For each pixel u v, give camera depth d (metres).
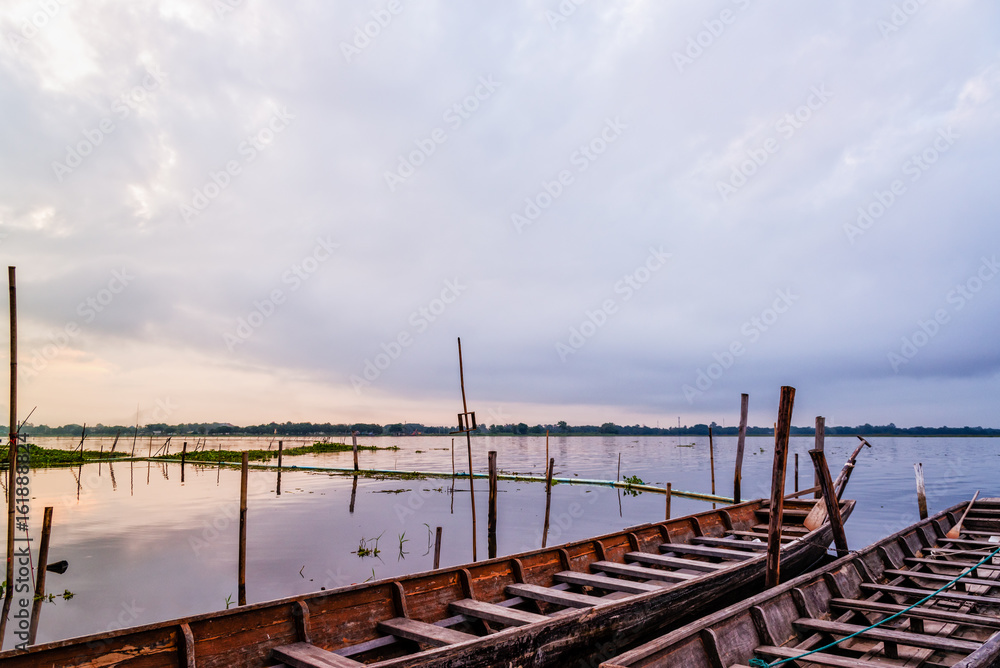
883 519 23.28
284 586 13.04
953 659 7.01
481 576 8.76
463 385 19.08
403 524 20.81
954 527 13.66
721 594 9.64
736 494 19.98
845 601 7.91
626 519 22.42
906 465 55.62
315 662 5.84
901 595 9.19
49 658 5.02
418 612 7.77
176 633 5.75
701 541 13.09
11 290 10.72
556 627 6.81
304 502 26.17
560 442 138.38
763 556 10.81
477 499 27.55
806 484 37.53
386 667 5.38
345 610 7.12
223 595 12.40
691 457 67.06
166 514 22.91
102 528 19.92
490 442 135.12
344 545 17.25
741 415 20.44
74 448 79.19
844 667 5.70
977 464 57.25
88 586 12.96
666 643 5.43
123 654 5.41
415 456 63.19
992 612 8.40
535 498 28.41
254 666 6.18
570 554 10.31
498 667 6.18
